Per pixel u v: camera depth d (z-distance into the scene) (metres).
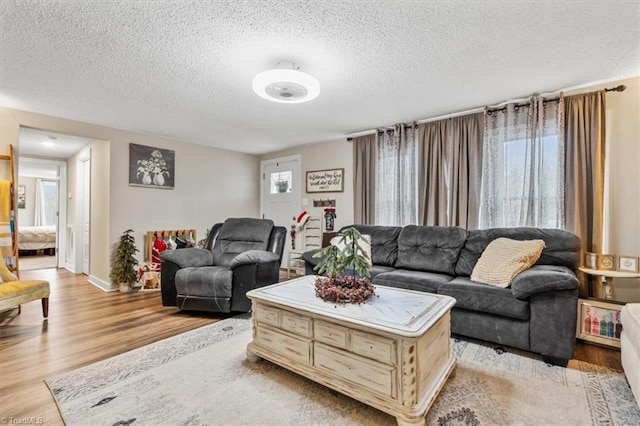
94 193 4.49
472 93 2.89
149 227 4.43
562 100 2.80
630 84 2.58
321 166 4.89
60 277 4.90
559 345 2.06
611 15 1.75
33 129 3.55
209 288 2.97
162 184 4.56
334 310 1.76
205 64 2.30
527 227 2.87
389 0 1.62
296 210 5.25
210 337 2.53
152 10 1.69
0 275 2.81
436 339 1.73
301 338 1.87
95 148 4.43
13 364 2.07
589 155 2.70
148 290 4.05
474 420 1.52
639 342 1.54
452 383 1.86
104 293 3.94
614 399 1.69
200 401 1.67
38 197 8.62
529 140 2.98
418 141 3.74
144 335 2.57
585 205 2.70
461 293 2.41
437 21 1.80
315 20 1.79
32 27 1.83
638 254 2.54
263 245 3.49
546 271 2.18
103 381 1.86
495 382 1.87
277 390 1.78
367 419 1.54
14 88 2.72
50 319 2.95
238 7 1.67
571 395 1.73
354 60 2.26
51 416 1.55
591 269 2.49
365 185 4.26
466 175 3.38
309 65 2.33
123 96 2.93
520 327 2.20
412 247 3.26
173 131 4.23
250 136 4.52
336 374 1.71
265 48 2.09
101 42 2.00
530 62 2.30
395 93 2.89
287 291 2.16
